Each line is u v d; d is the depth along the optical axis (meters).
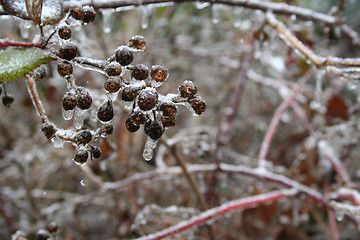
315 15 0.44
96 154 0.24
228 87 0.85
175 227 0.35
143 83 0.23
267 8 0.39
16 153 0.70
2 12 0.26
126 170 0.55
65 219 0.62
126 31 0.73
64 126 0.50
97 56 0.43
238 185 0.69
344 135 0.57
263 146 0.55
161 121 0.24
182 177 0.55
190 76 0.91
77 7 0.24
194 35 0.91
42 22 0.26
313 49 0.57
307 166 0.56
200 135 0.48
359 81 0.36
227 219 0.64
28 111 0.74
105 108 0.24
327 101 0.60
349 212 0.39
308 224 0.73
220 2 0.39
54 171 0.73
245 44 0.71
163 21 0.65
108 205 0.60
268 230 0.63
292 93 0.59
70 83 0.24
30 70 0.24
